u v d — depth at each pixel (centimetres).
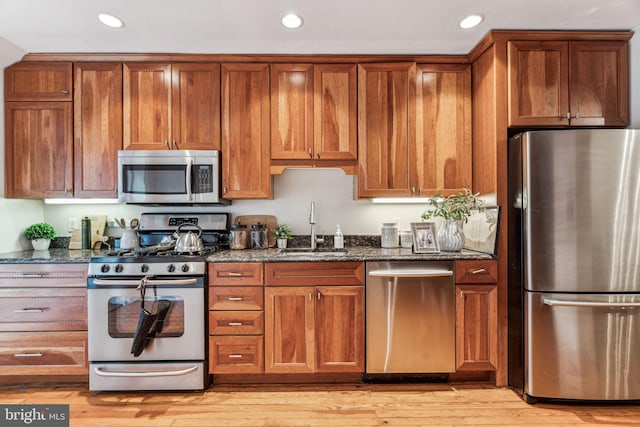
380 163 254
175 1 192
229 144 253
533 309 206
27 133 249
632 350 199
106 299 217
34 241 263
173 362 219
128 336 218
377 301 223
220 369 222
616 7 200
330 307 224
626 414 197
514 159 218
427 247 240
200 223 276
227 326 222
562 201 201
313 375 233
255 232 275
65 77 249
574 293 201
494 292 224
